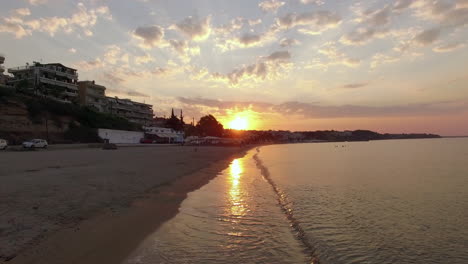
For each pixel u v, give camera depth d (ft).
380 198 51.42
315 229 32.89
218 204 43.83
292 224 34.42
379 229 33.58
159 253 24.21
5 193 36.32
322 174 88.63
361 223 35.70
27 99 174.29
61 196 37.29
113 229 28.66
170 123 379.35
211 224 33.32
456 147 294.66
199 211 38.91
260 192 55.77
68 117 192.75
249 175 84.07
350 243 28.84
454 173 89.92
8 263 19.88
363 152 235.81
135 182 53.57
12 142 146.00
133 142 242.37
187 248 25.79
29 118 164.35
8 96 162.71
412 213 41.11
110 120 246.06
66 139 178.91
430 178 78.79
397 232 32.65
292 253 25.77
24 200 33.68
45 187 41.39
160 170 73.51
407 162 132.46
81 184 45.85
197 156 136.36
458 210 43.09
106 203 37.35
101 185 47.01
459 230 33.65
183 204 42.14
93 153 117.08
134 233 28.19
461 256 26.32
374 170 100.37
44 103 182.50
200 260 23.53
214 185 62.39
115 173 59.88
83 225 28.78
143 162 88.12
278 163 134.72
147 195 45.27
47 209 31.48
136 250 24.39
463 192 57.82
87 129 199.52
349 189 60.59
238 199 48.32
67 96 253.24
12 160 78.23
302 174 88.63
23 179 46.80
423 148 282.77
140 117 360.69
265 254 25.31
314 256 25.36
